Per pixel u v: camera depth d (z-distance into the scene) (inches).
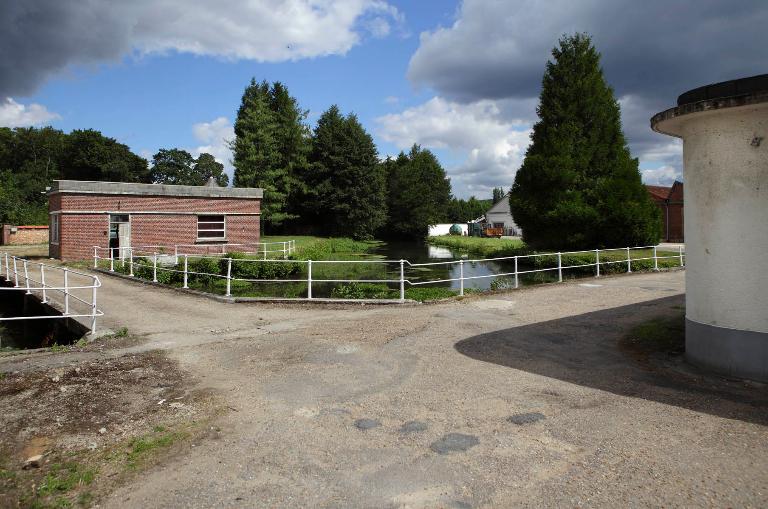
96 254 920.3
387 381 250.4
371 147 2298.2
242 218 1171.3
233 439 186.7
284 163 2180.1
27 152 3095.5
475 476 156.0
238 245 1163.9
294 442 183.2
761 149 227.1
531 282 771.4
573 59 1162.6
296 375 262.5
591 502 139.8
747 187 231.8
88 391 241.3
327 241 1926.7
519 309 445.1
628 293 517.7
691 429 185.2
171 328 388.5
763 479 148.9
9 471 167.5
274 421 202.8
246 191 1172.5
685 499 139.9
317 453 174.1
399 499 144.1
